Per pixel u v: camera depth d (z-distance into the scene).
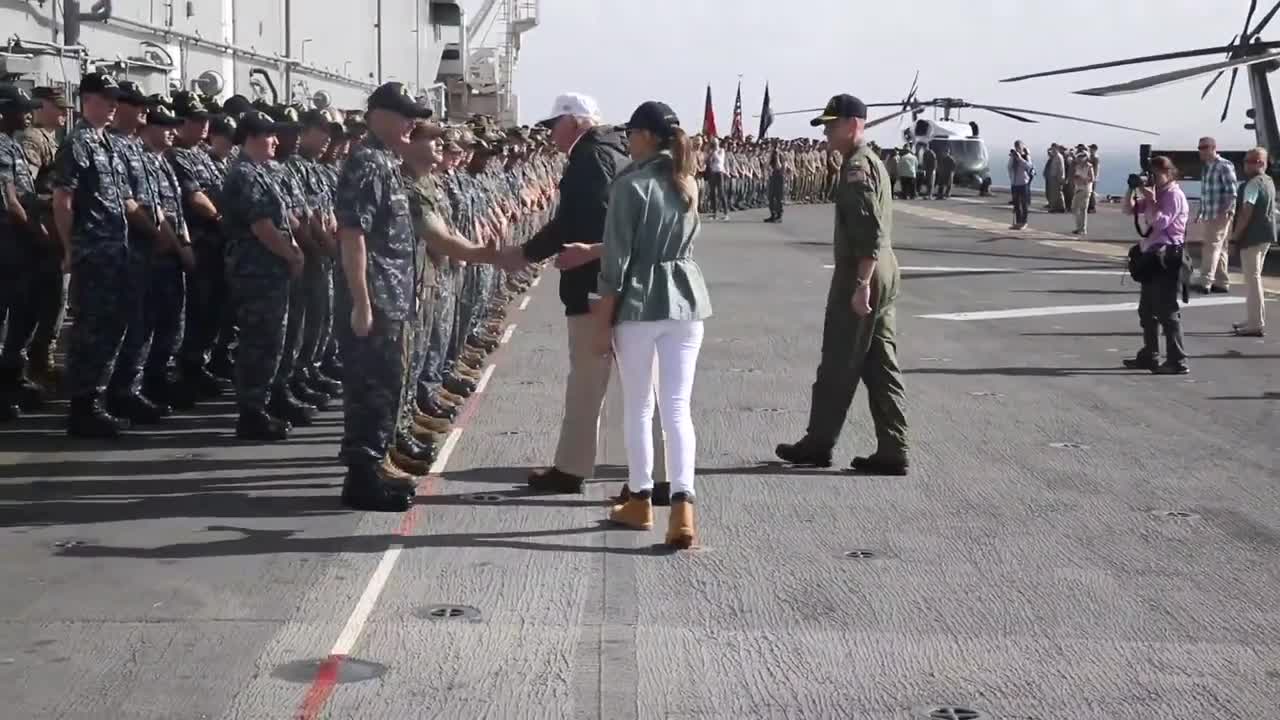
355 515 7.11
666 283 6.54
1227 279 19.67
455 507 7.30
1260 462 8.78
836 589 6.05
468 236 10.48
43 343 10.22
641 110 6.55
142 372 9.59
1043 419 10.12
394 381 7.18
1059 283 20.83
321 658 5.12
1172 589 6.14
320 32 20.95
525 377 11.45
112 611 5.59
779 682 4.98
